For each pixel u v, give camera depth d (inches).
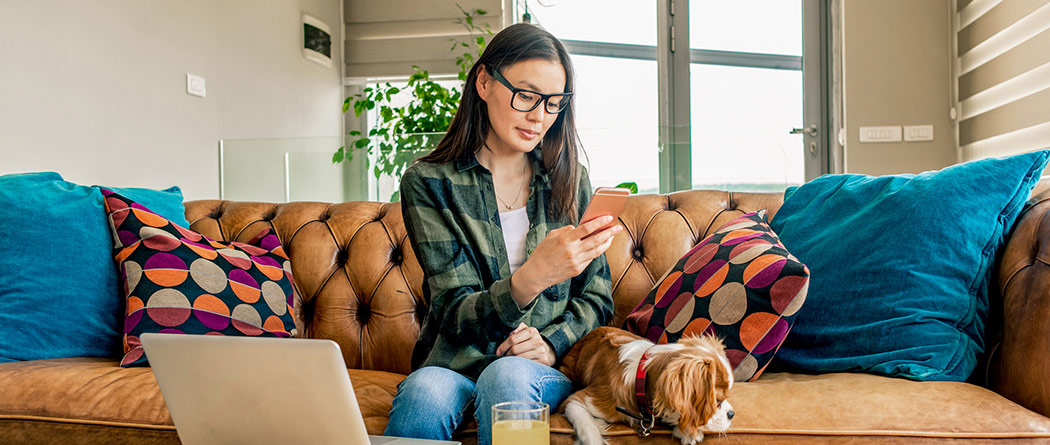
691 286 61.1
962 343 53.1
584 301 60.4
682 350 47.1
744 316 55.8
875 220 60.2
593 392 50.9
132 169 135.1
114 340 70.7
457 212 58.7
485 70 58.9
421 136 130.5
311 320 79.0
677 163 126.7
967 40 185.8
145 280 69.4
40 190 73.9
